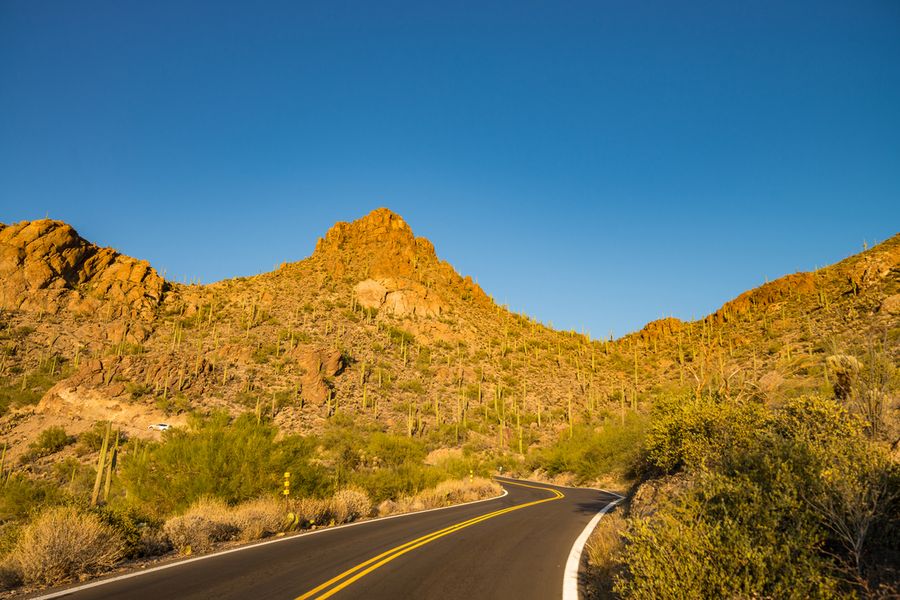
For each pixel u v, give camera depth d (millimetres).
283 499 14500
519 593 6625
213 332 90000
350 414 66312
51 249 96438
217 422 17016
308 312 107000
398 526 13578
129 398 60000
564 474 41750
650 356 102500
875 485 4469
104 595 6500
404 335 103625
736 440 8055
